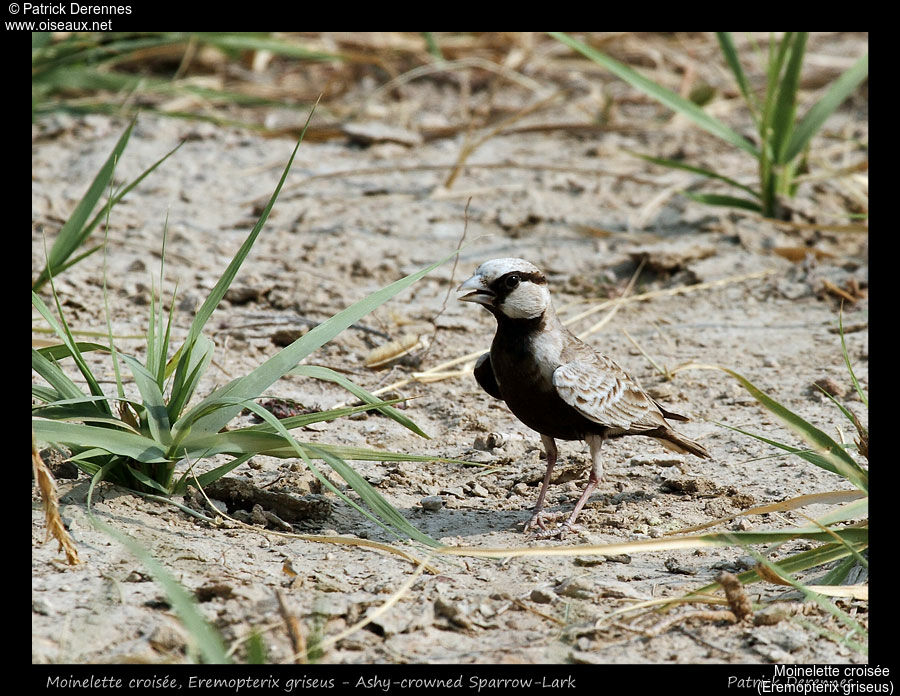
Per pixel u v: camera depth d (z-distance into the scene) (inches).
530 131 842.2
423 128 846.5
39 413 352.5
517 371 392.2
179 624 290.0
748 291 611.5
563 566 346.9
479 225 684.1
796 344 552.1
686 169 671.1
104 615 291.7
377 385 501.0
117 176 724.7
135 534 339.6
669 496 407.5
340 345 539.8
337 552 349.1
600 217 700.0
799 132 654.5
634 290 619.8
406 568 339.3
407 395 495.5
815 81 919.7
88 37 812.0
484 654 289.7
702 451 418.3
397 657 285.7
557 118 876.6
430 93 935.7
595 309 573.9
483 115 886.4
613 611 312.8
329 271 618.5
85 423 362.9
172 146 778.8
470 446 449.7
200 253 629.0
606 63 640.4
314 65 962.1
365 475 417.1
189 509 355.3
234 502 377.1
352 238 657.6
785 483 411.2
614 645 295.6
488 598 319.3
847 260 634.2
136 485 369.1
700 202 671.8
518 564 346.9
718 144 820.6
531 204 708.7
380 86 941.2
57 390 361.4
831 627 306.3
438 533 373.4
